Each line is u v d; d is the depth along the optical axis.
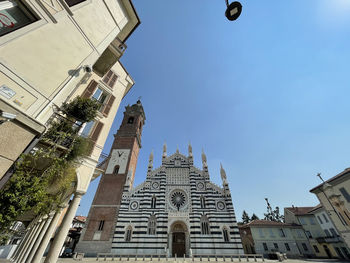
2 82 5.80
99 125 15.84
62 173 9.70
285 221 52.78
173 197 34.84
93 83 15.45
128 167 36.47
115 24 11.70
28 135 6.26
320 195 31.09
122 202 32.06
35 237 14.42
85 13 9.32
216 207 33.38
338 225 27.61
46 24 7.30
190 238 29.27
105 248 27.00
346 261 30.86
